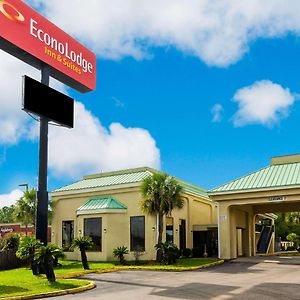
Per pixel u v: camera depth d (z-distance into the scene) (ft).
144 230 116.57
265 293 54.13
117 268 95.76
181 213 128.77
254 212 136.56
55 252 68.08
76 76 98.84
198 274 81.92
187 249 124.77
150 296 53.16
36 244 78.84
